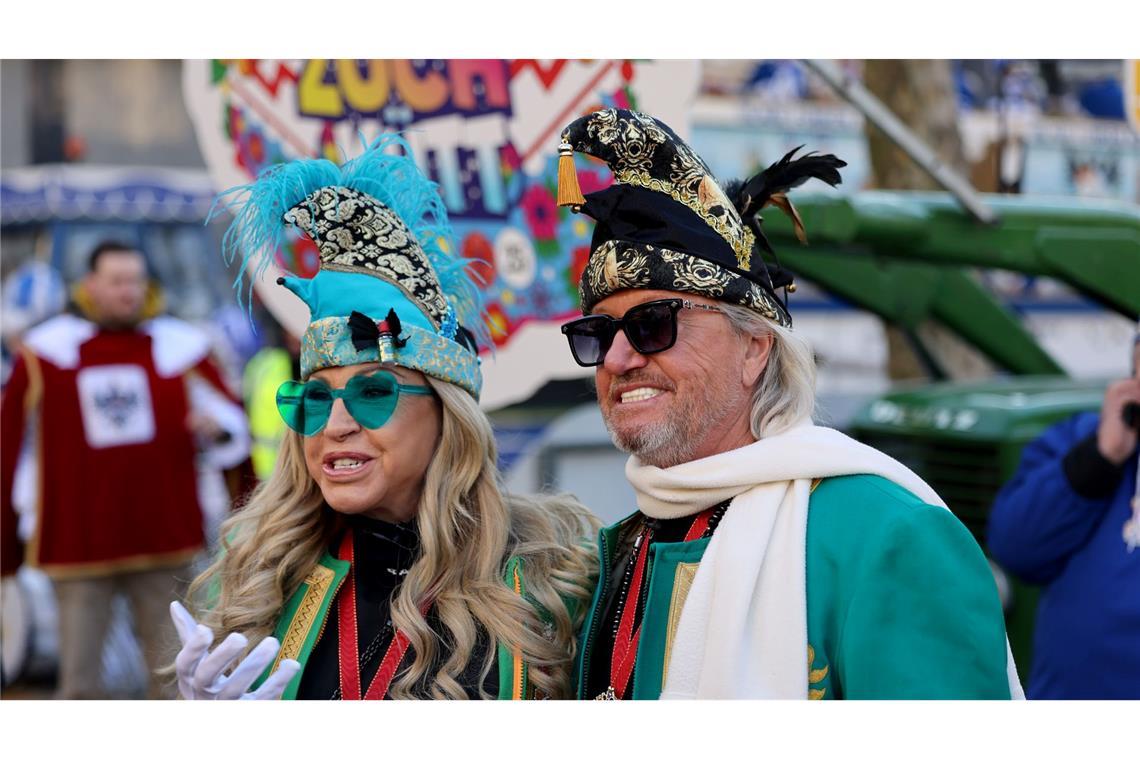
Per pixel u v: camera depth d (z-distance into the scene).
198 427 5.79
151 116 8.94
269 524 2.80
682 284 2.44
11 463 5.62
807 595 2.31
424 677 2.61
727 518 2.42
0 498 5.62
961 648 2.19
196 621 2.90
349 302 2.71
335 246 2.76
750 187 2.61
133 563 5.64
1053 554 3.62
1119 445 3.49
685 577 2.45
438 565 2.72
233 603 2.77
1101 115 11.77
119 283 5.72
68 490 5.60
